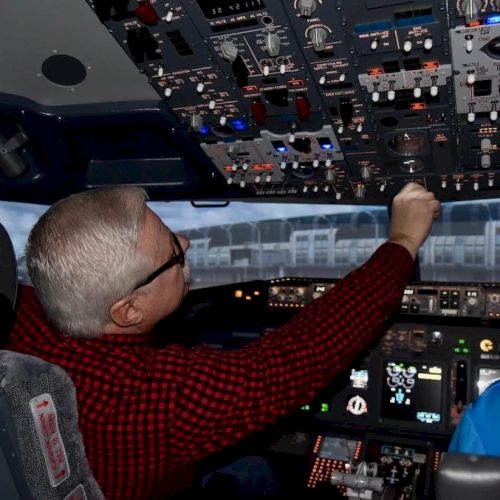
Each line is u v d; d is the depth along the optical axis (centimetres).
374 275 105
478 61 246
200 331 375
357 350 104
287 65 267
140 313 103
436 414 330
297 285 354
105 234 96
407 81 264
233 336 381
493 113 273
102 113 325
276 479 350
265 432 348
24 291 118
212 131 326
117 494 103
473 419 112
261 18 241
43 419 88
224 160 351
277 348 99
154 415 96
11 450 85
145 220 101
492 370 326
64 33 272
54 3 253
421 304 322
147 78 292
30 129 339
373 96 269
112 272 96
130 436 96
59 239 97
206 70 278
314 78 273
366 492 263
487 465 107
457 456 110
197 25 250
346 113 291
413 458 317
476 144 304
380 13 230
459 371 330
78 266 96
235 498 335
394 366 341
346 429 340
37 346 103
